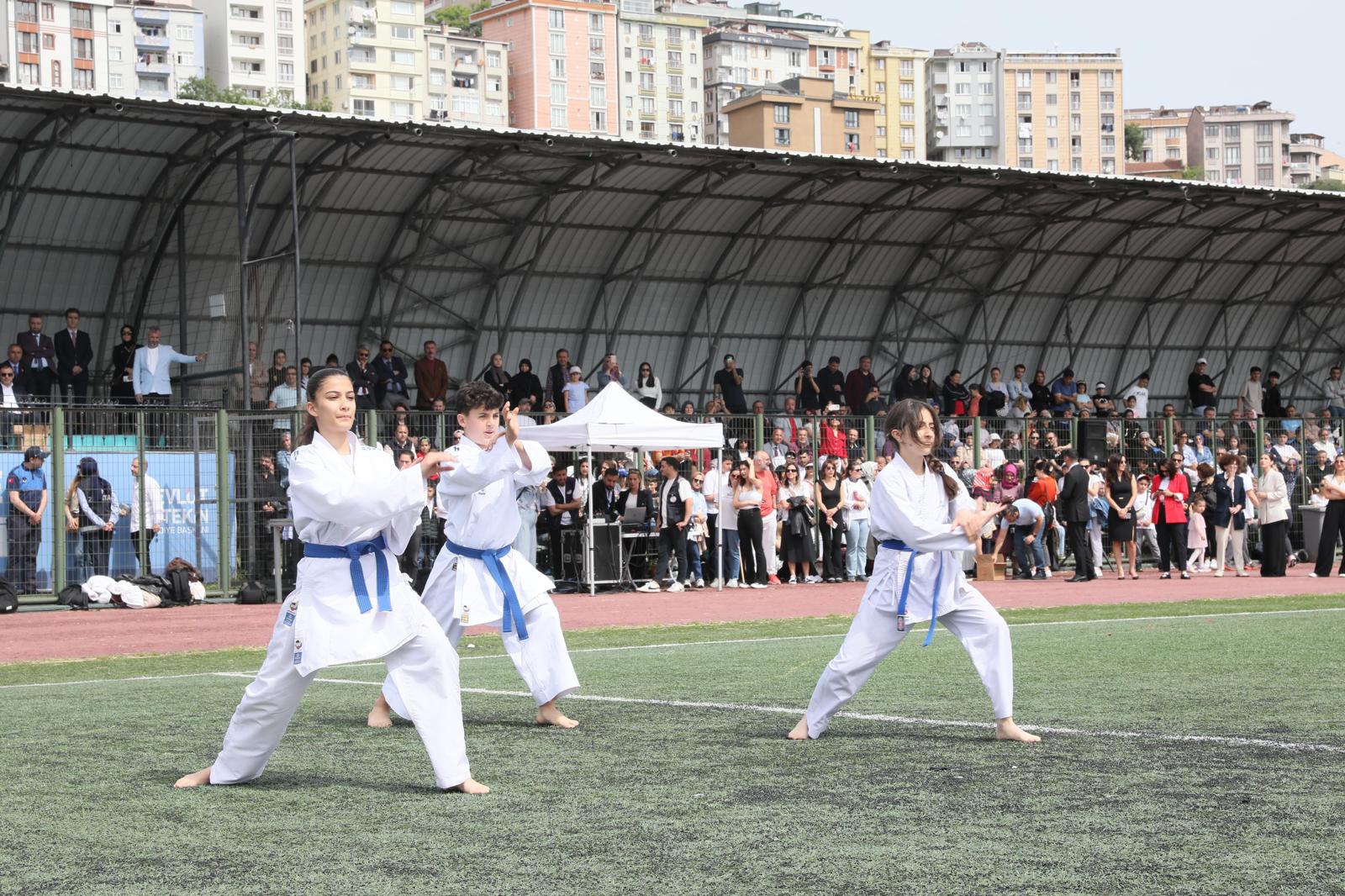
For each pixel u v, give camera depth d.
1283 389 40.12
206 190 24.67
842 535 24.38
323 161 25.73
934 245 33.28
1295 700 8.38
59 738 7.59
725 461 25.03
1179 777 5.95
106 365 26.00
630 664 11.34
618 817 5.31
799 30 190.75
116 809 5.59
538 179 27.75
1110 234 34.69
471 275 29.20
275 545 20.72
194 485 20.75
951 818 5.21
